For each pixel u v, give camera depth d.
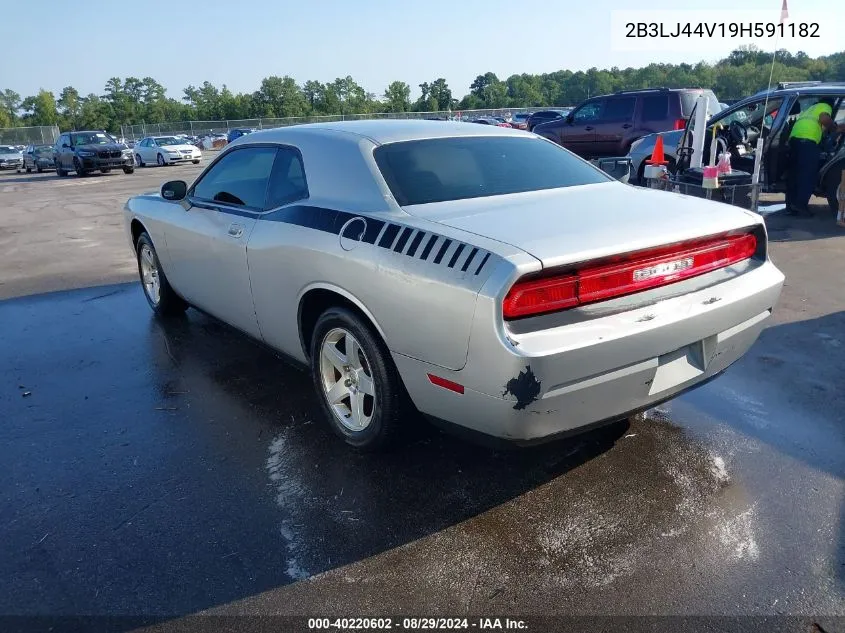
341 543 2.67
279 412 3.84
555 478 3.08
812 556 2.52
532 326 2.41
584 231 2.61
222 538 2.72
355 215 3.09
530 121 29.02
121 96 97.12
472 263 2.46
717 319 2.81
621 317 2.55
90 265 8.12
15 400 4.11
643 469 3.13
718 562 2.50
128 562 2.59
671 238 2.65
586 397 2.52
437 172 3.30
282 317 3.61
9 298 6.57
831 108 8.88
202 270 4.39
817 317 5.12
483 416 2.55
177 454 3.40
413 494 2.99
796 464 3.14
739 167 9.49
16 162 35.31
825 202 10.33
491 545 2.64
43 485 3.15
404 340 2.76
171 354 4.82
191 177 22.77
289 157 3.70
